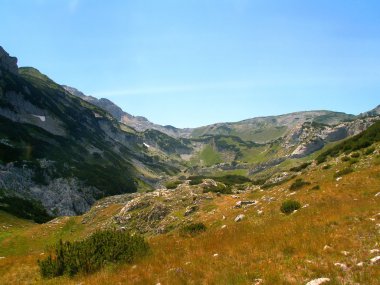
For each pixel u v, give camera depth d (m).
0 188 97.50
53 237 56.69
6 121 150.62
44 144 156.25
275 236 16.52
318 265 10.96
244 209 34.56
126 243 17.28
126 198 77.62
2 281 18.05
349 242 13.10
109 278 13.33
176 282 11.41
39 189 113.25
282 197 33.50
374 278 9.38
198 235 23.73
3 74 193.62
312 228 16.75
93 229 55.59
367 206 19.23
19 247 51.72
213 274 11.59
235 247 15.60
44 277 16.75
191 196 52.47
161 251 17.69
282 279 10.12
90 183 139.38
